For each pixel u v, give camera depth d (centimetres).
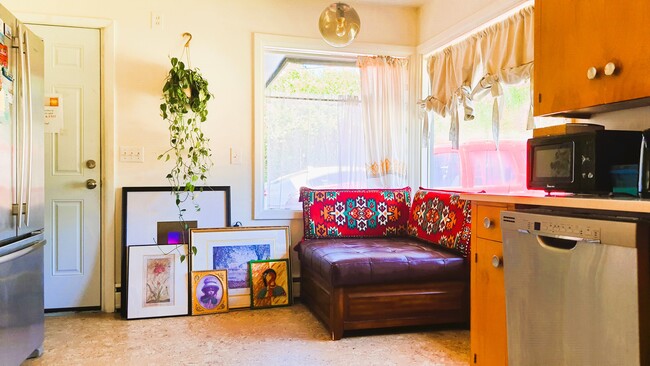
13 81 209
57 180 314
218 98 343
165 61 331
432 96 355
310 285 318
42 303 241
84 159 319
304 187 356
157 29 329
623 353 121
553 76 194
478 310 198
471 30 313
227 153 345
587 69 177
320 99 373
